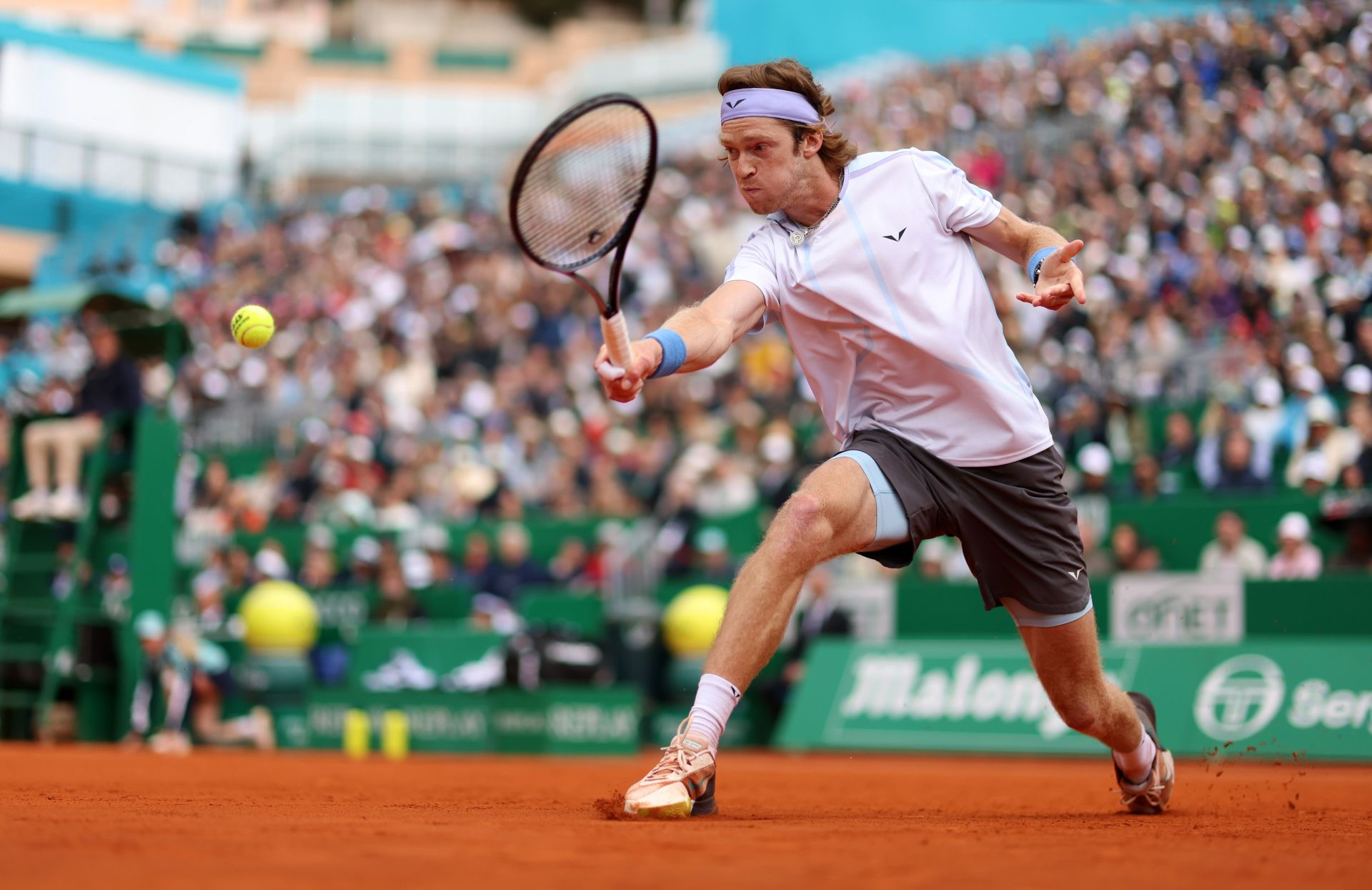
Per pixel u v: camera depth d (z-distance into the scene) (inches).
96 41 2659.9
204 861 195.9
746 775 632.4
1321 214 1393.9
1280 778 642.2
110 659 995.9
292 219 2728.8
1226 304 1332.4
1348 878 194.9
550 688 902.4
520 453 1489.9
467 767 684.7
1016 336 1379.2
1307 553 871.7
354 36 4328.3
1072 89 2102.6
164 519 999.6
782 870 196.7
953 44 2583.7
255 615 1026.1
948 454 321.7
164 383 1872.5
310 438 1611.7
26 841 221.5
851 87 2596.0
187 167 2770.7
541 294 1918.1
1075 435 1143.6
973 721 839.7
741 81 324.5
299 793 413.1
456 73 3902.6
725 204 2241.6
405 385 1812.3
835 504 307.1
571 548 1171.9
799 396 1441.9
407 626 1082.7
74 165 2625.5
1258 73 1822.1
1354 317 1173.7
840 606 971.9
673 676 1002.1
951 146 2162.9
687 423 1393.9
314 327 2140.7
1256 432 1087.6
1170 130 1856.5
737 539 1189.7
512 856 208.5
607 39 4008.4
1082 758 827.4
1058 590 325.1
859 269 321.7
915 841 243.6
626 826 270.8
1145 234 1567.4
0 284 2551.7
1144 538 983.0
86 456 1044.5
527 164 291.1
